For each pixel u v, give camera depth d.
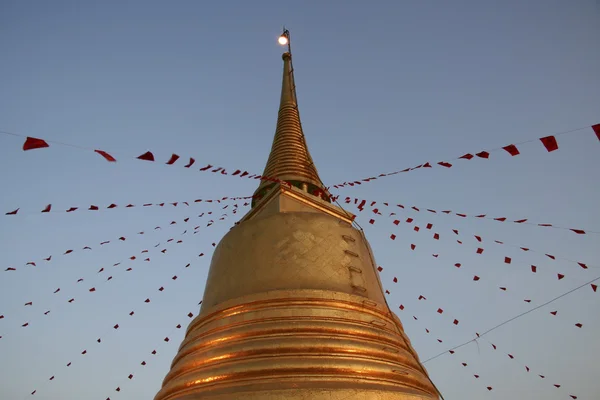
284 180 18.55
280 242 13.98
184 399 9.88
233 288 13.55
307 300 12.16
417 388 11.23
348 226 15.43
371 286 14.23
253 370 10.22
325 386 9.57
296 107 23.20
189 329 13.82
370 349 11.30
